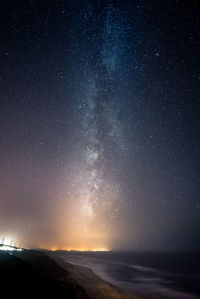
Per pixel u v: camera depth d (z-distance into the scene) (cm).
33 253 3488
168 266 5991
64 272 2634
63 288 1767
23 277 1770
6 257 2277
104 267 5366
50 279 1966
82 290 1883
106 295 2123
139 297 2367
